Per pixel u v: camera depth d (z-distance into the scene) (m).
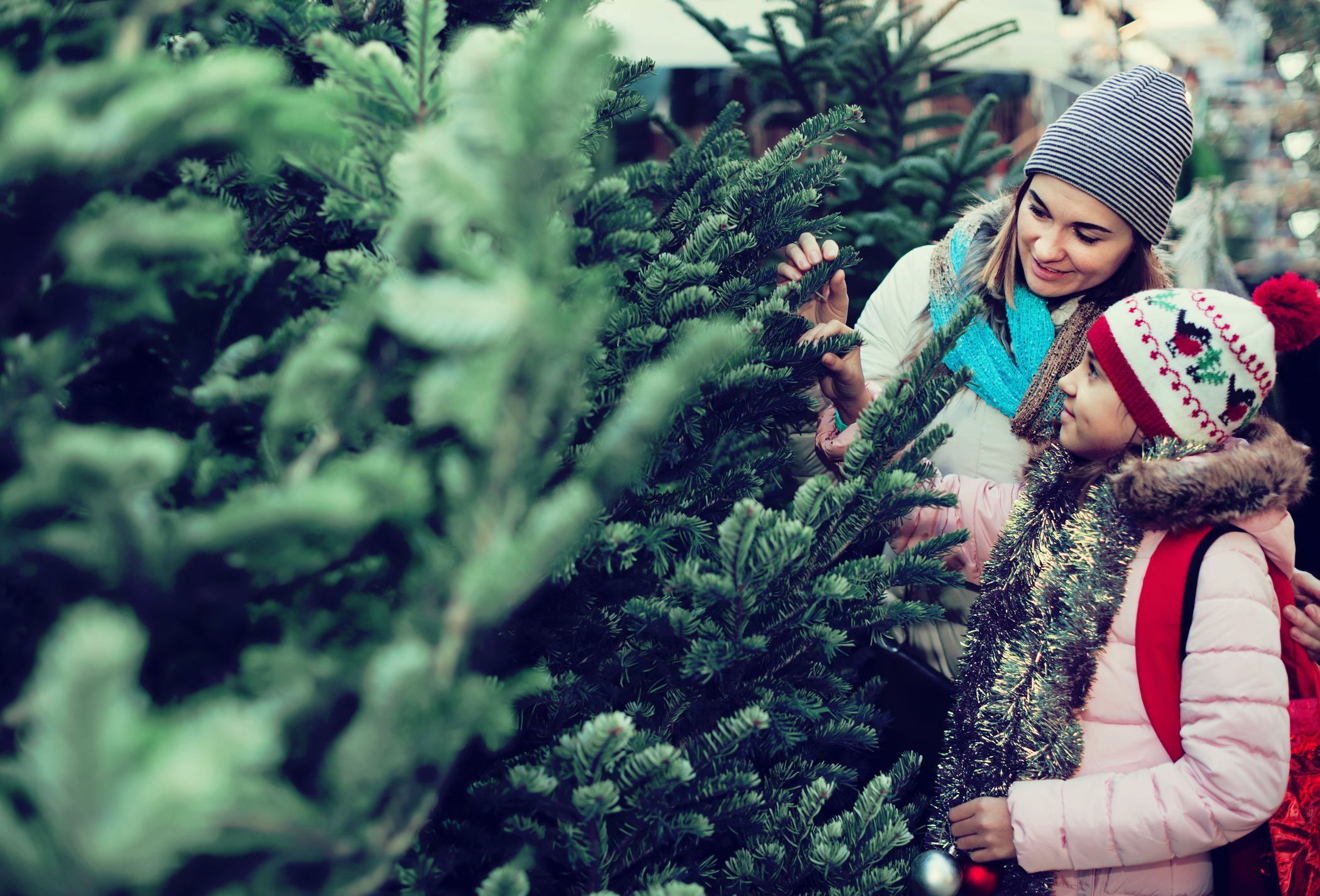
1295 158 5.30
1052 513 1.21
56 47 0.61
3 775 0.44
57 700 0.34
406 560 0.63
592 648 0.97
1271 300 1.14
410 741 0.48
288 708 0.47
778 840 0.96
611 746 0.71
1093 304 1.45
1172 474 1.07
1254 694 1.03
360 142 0.65
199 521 0.48
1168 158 1.35
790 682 1.04
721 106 4.58
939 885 1.02
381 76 0.61
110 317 0.56
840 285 1.38
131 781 0.36
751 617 0.97
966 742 1.20
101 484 0.44
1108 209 1.34
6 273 0.52
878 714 1.17
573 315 0.51
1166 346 1.13
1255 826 1.04
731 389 1.03
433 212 0.45
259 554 0.52
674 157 1.26
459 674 0.52
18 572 0.53
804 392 1.28
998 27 2.62
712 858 0.92
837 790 1.13
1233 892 1.10
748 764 0.92
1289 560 1.16
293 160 0.66
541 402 0.49
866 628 1.16
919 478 1.09
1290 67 5.33
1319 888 1.11
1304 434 2.45
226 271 0.67
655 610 0.88
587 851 0.77
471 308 0.44
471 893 0.81
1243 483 1.06
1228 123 5.38
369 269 0.71
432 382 0.46
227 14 0.83
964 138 2.37
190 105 0.47
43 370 0.54
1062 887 1.14
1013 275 1.50
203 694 0.54
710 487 1.05
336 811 0.46
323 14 0.89
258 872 0.48
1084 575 1.14
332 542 0.57
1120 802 1.06
